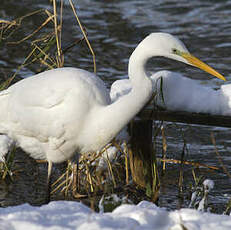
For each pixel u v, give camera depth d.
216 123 8.26
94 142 8.34
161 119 8.56
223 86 8.54
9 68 14.12
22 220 4.74
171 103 8.59
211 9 19.80
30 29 16.88
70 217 4.96
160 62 14.98
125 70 14.37
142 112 8.62
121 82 9.55
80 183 9.59
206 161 10.34
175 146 11.02
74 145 8.55
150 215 5.04
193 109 8.50
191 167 10.09
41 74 8.52
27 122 8.43
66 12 19.00
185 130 11.77
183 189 9.20
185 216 5.13
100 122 8.02
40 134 8.48
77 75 8.23
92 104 8.06
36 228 4.60
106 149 9.22
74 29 17.33
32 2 19.81
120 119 7.95
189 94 8.54
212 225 4.79
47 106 8.10
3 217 4.91
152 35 7.75
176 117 8.47
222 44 16.30
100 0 20.92
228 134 11.59
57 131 8.26
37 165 10.42
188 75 14.02
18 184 9.52
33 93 8.26
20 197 9.02
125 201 6.72
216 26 17.95
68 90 8.05
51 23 17.48
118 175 9.63
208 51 15.77
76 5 19.94
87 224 4.60
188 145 11.07
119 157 9.94
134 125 8.93
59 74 8.27
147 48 7.68
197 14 19.22
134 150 9.11
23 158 10.70
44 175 10.02
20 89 8.50
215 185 9.31
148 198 8.62
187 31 17.45
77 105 7.99
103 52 15.62
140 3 20.55
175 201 8.69
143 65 7.79
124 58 15.26
